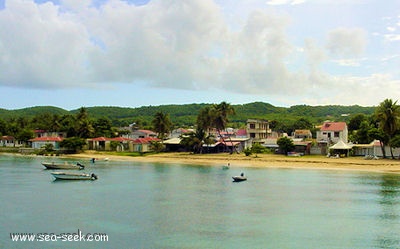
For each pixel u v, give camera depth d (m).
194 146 151.12
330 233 43.56
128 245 39.31
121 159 139.38
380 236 42.53
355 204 58.12
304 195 65.31
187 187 73.69
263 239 41.34
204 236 42.22
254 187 73.69
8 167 109.38
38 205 56.53
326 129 143.62
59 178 82.56
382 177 86.62
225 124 151.25
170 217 49.97
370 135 123.75
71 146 158.62
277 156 132.62
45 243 39.88
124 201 59.81
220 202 59.44
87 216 50.16
